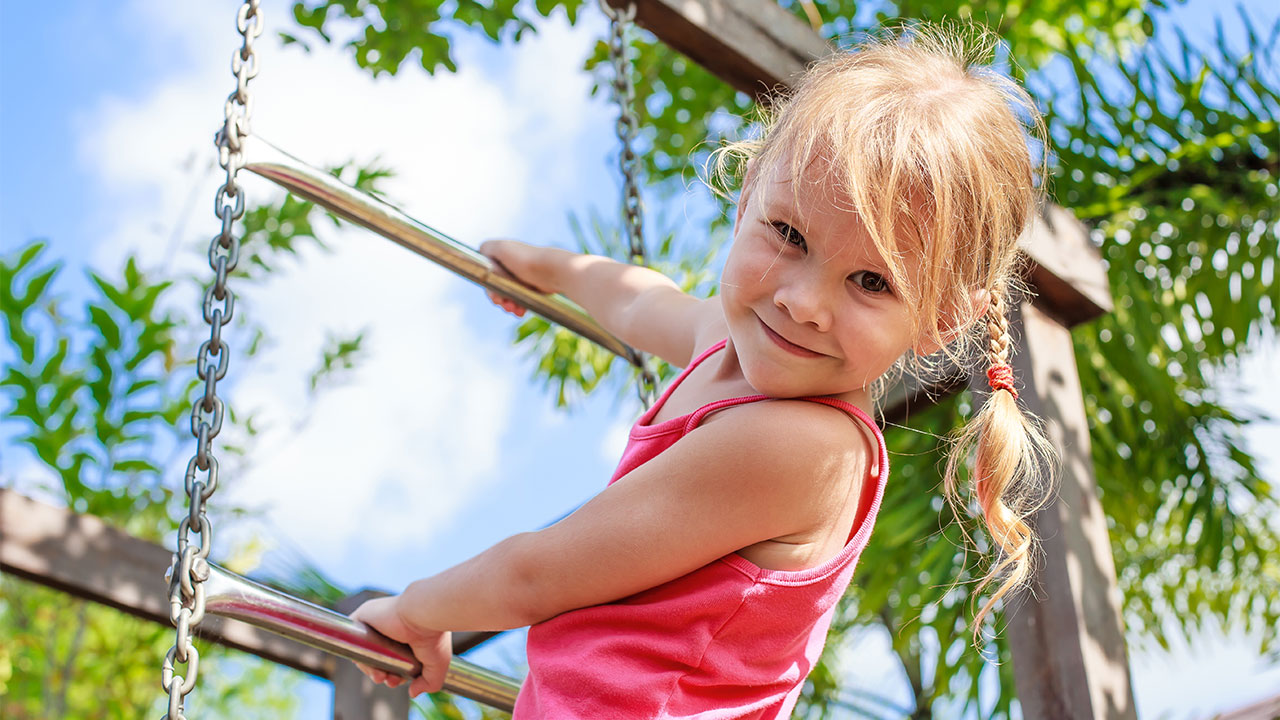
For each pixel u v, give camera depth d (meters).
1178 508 4.39
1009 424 1.14
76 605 4.00
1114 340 4.08
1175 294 4.16
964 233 1.03
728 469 1.02
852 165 0.96
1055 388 2.08
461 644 2.33
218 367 1.09
